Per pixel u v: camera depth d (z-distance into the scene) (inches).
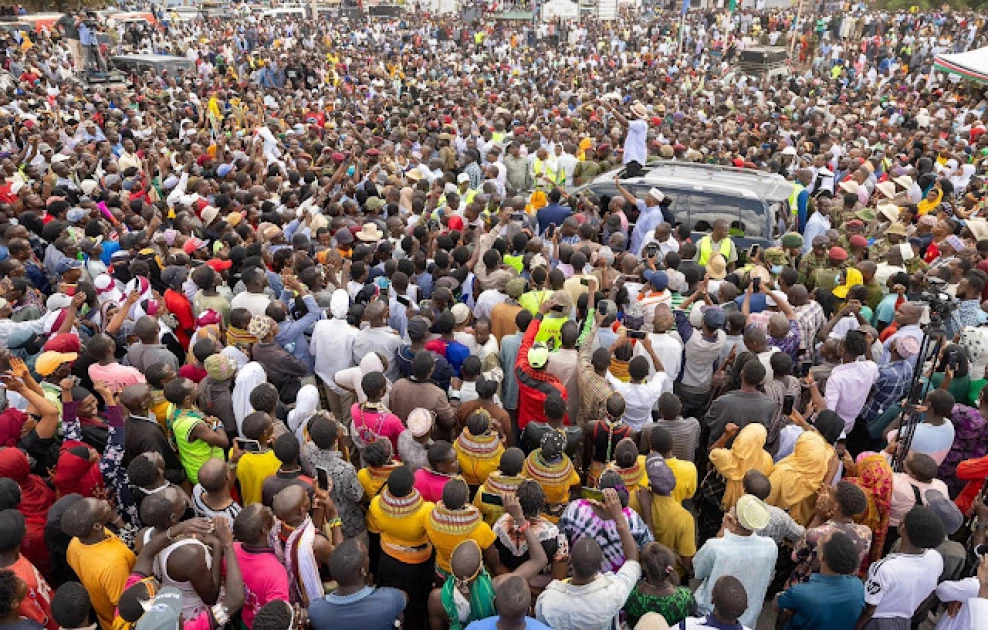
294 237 361.4
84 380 243.9
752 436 207.8
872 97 1010.7
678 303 293.4
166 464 206.2
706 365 269.4
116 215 414.9
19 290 295.3
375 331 261.0
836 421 213.0
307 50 1450.5
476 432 210.8
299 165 561.9
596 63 1403.8
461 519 173.8
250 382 227.8
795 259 349.1
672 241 371.9
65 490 196.4
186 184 506.3
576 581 156.3
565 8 2046.0
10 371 214.7
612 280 319.6
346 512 204.2
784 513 193.6
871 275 316.5
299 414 219.9
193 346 249.0
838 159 631.8
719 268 323.9
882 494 196.2
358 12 2335.1
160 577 156.9
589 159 650.2
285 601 145.6
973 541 195.2
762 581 173.3
